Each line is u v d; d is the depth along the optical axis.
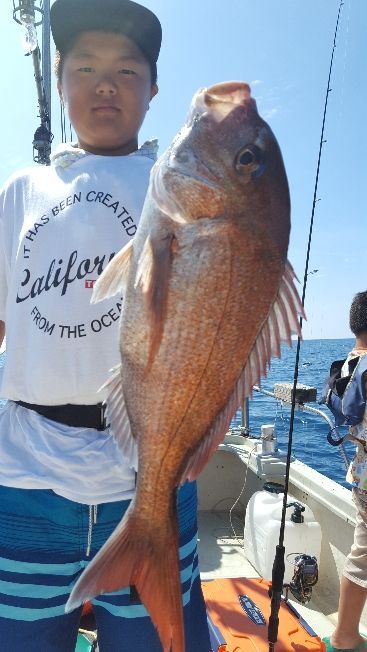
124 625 0.73
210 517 2.20
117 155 0.86
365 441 1.49
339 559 1.67
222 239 0.64
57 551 0.73
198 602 0.81
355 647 1.38
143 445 0.67
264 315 0.65
